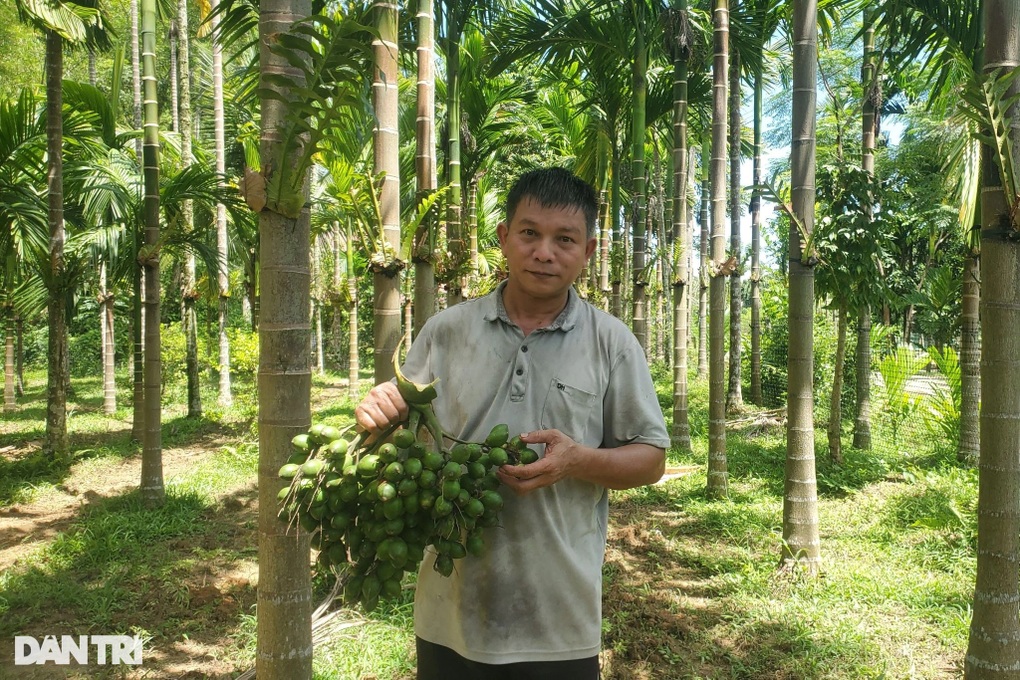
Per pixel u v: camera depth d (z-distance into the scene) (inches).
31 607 189.9
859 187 292.2
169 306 871.7
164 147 432.1
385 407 67.7
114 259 354.0
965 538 221.3
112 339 544.4
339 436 68.6
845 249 292.5
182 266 506.9
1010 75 107.1
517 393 74.7
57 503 298.4
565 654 74.7
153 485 283.9
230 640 172.2
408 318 490.9
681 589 200.4
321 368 866.1
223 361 573.9
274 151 79.4
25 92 326.0
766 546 230.2
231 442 428.8
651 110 391.2
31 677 155.1
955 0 277.9
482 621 74.5
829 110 681.6
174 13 487.5
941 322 542.9
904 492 286.8
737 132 478.9
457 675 78.3
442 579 79.2
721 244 292.5
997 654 116.7
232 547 239.1
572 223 73.7
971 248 308.0
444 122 372.2
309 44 75.1
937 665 155.9
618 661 160.9
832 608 185.2
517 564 73.8
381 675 153.4
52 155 323.9
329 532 69.0
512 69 395.2
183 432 457.7
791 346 207.9
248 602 193.0
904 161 587.8
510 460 68.0
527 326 77.8
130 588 202.5
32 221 343.0
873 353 476.1
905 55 311.6
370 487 64.7
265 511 82.4
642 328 357.4
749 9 362.3
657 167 623.5
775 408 508.7
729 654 162.6
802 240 203.5
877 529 243.6
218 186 331.6
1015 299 113.5
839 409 334.0
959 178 248.5
